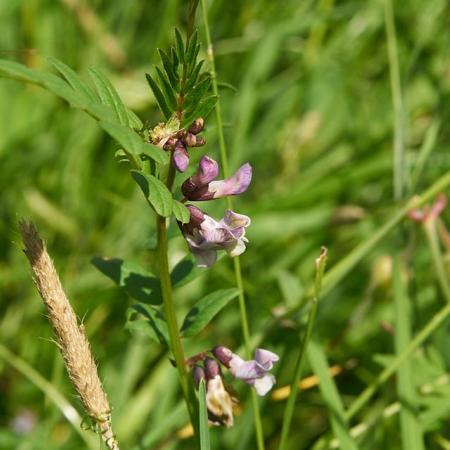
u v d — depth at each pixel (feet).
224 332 1.61
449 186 1.70
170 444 1.46
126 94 1.87
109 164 1.85
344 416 1.38
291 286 1.56
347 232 1.76
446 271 1.53
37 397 1.62
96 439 1.46
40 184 1.87
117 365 1.60
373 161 1.79
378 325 1.61
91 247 1.77
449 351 1.47
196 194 1.10
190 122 1.09
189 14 1.18
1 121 1.92
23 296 1.72
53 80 1.01
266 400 1.48
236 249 1.10
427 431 1.39
